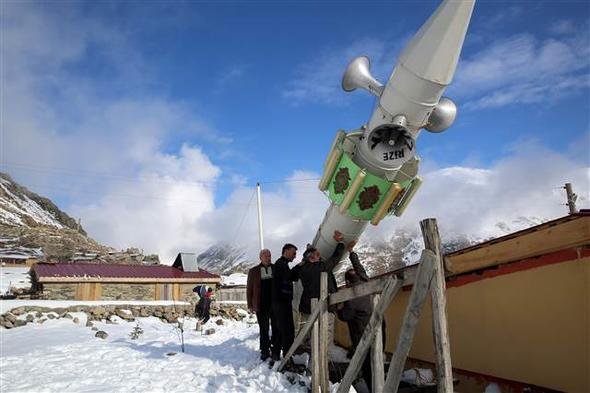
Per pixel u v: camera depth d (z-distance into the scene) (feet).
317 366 18.54
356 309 20.27
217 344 37.52
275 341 25.58
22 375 26.08
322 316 18.42
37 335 46.70
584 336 15.83
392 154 21.52
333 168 23.52
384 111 21.33
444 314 11.76
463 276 20.97
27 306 60.70
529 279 17.94
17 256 161.17
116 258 162.91
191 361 28.76
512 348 18.51
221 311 72.54
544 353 17.21
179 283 91.25
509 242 18.38
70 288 81.41
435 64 19.30
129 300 85.92
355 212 23.22
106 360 30.27
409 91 20.12
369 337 14.69
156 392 21.49
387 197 22.59
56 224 410.31
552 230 16.74
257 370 24.11
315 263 23.35
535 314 17.62
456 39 18.93
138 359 30.32
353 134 22.82
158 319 65.57
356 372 15.14
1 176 448.24
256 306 27.25
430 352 23.44
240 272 209.97
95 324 56.85
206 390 21.53
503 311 18.99
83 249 203.51
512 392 18.42
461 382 20.93
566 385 16.35
